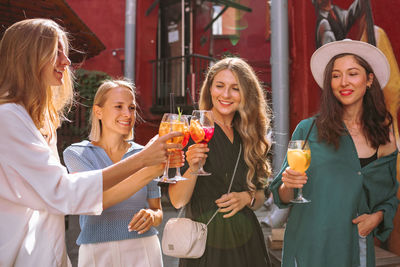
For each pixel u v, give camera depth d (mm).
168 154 1112
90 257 1551
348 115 1776
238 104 1769
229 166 1671
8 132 973
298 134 1785
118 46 9359
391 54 3193
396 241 3143
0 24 4684
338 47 1727
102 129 1816
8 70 1065
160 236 4117
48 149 1040
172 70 8484
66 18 5066
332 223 1592
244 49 10750
